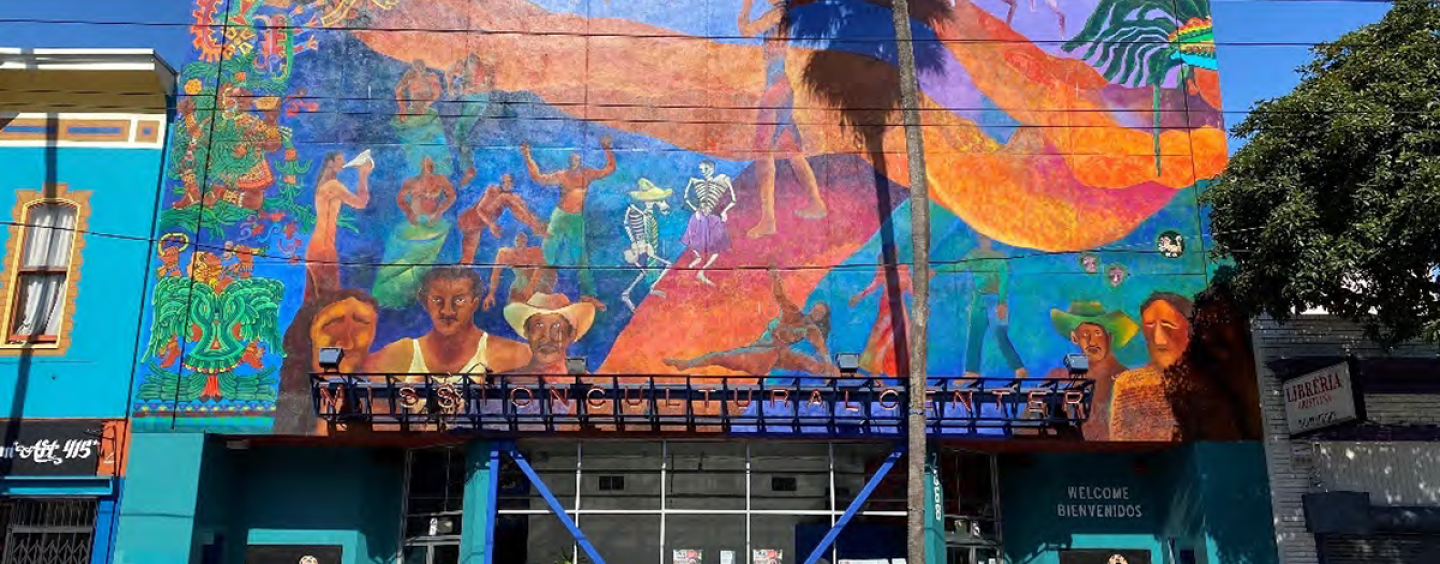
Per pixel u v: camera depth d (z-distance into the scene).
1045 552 23.72
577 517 22.23
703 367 22.67
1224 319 23.22
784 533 22.36
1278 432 22.53
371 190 23.34
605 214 23.39
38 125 23.52
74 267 22.89
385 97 23.83
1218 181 22.00
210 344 22.45
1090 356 22.94
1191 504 22.61
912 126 21.30
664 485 22.44
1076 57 24.33
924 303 20.62
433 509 23.41
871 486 21.72
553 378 22.48
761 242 23.34
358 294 22.81
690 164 23.69
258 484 23.36
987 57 24.30
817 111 24.02
